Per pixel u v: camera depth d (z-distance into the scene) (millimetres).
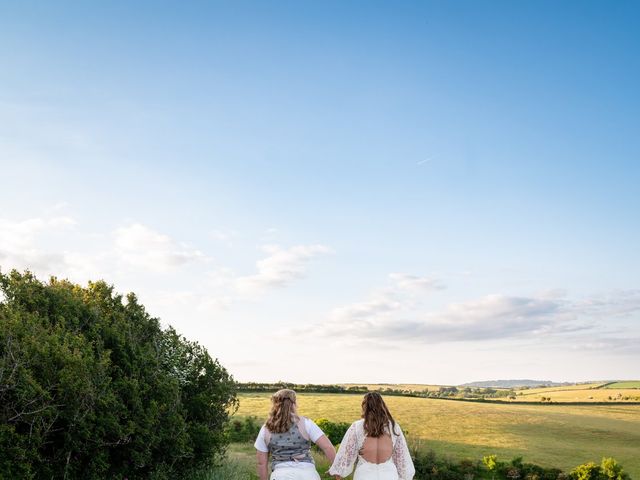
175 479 13047
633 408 102062
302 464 6793
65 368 10000
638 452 60844
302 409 79875
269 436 6891
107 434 10523
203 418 14367
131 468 11406
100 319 13016
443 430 70688
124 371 12289
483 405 96812
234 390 15023
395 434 7270
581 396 145125
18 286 12609
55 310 12633
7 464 8773
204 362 15086
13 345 9750
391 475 7117
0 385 9094
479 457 53312
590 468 43594
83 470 10266
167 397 12398
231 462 15273
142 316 15164
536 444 63312
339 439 43312
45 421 9703
